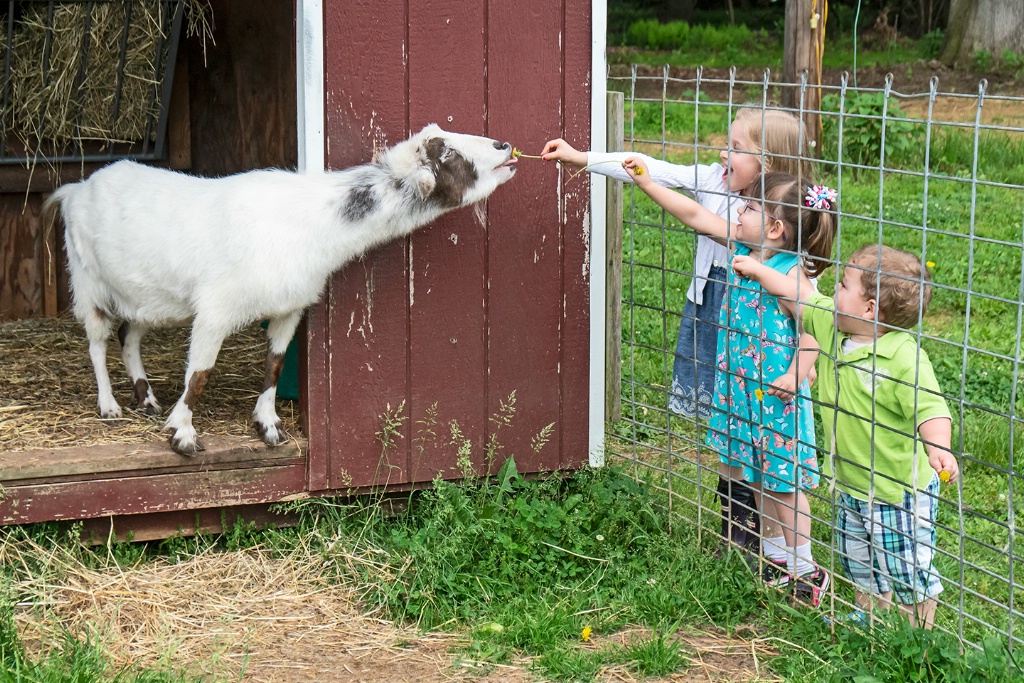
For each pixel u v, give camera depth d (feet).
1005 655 10.98
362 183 13.38
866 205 30.63
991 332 21.76
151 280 14.28
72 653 11.25
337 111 13.80
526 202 14.76
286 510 14.47
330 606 13.12
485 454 15.29
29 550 13.43
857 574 12.69
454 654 12.10
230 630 12.51
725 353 13.75
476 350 14.96
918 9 72.64
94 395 16.57
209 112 21.79
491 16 14.17
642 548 14.25
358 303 14.33
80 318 15.43
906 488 11.46
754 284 13.28
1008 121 40.75
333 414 14.51
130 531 14.08
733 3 88.58
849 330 12.14
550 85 14.57
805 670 11.64
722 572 13.56
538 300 15.11
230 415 15.69
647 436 18.52
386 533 14.56
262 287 13.41
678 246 27.71
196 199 13.98
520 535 13.79
